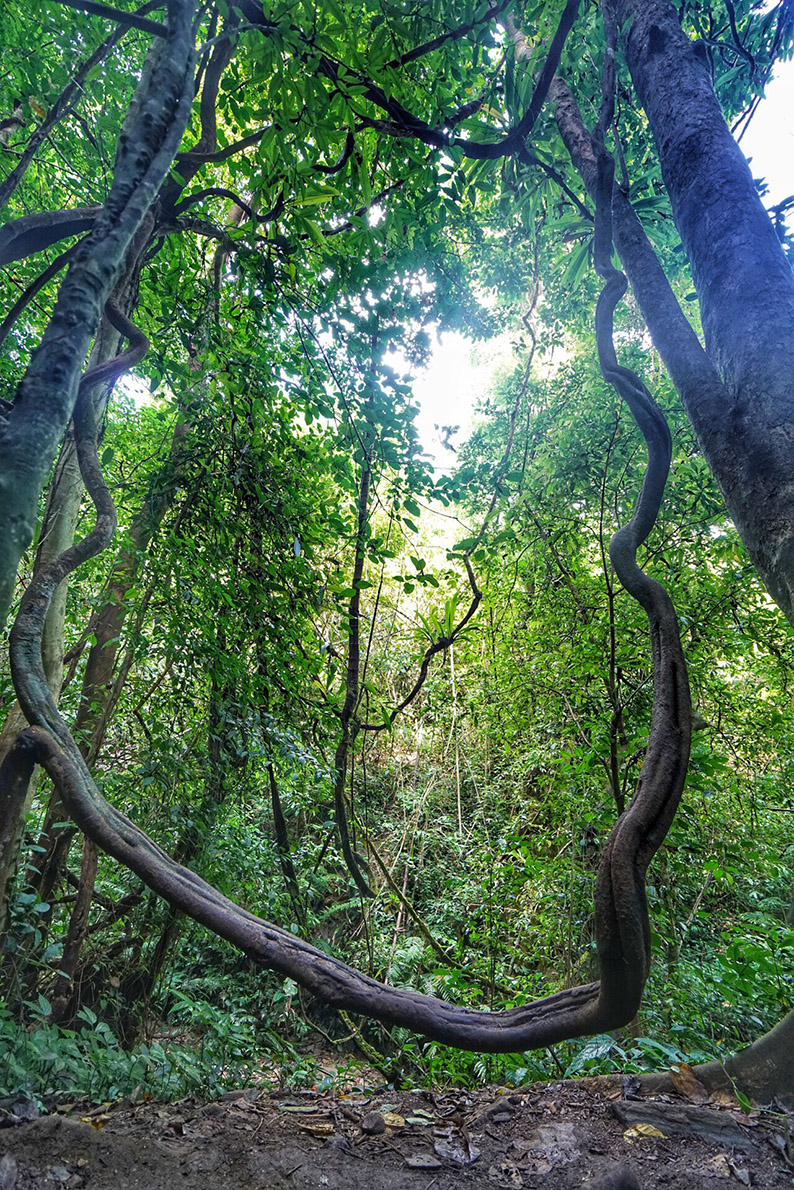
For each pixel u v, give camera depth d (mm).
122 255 1623
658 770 1365
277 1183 1634
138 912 4020
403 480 3902
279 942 1374
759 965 2674
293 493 4152
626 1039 3186
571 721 5164
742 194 2131
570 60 3816
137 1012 3736
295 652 4449
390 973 5363
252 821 5820
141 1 3502
